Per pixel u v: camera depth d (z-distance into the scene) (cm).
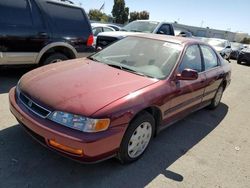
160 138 429
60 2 616
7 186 277
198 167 363
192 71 381
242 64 2000
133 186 304
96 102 291
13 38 539
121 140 304
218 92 586
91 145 274
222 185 334
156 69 391
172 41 447
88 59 440
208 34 5825
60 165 320
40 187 282
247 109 667
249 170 377
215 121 545
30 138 366
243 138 483
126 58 423
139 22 1062
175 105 398
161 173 336
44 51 589
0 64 543
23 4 552
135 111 310
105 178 309
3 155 325
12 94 354
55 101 293
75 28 637
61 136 275
